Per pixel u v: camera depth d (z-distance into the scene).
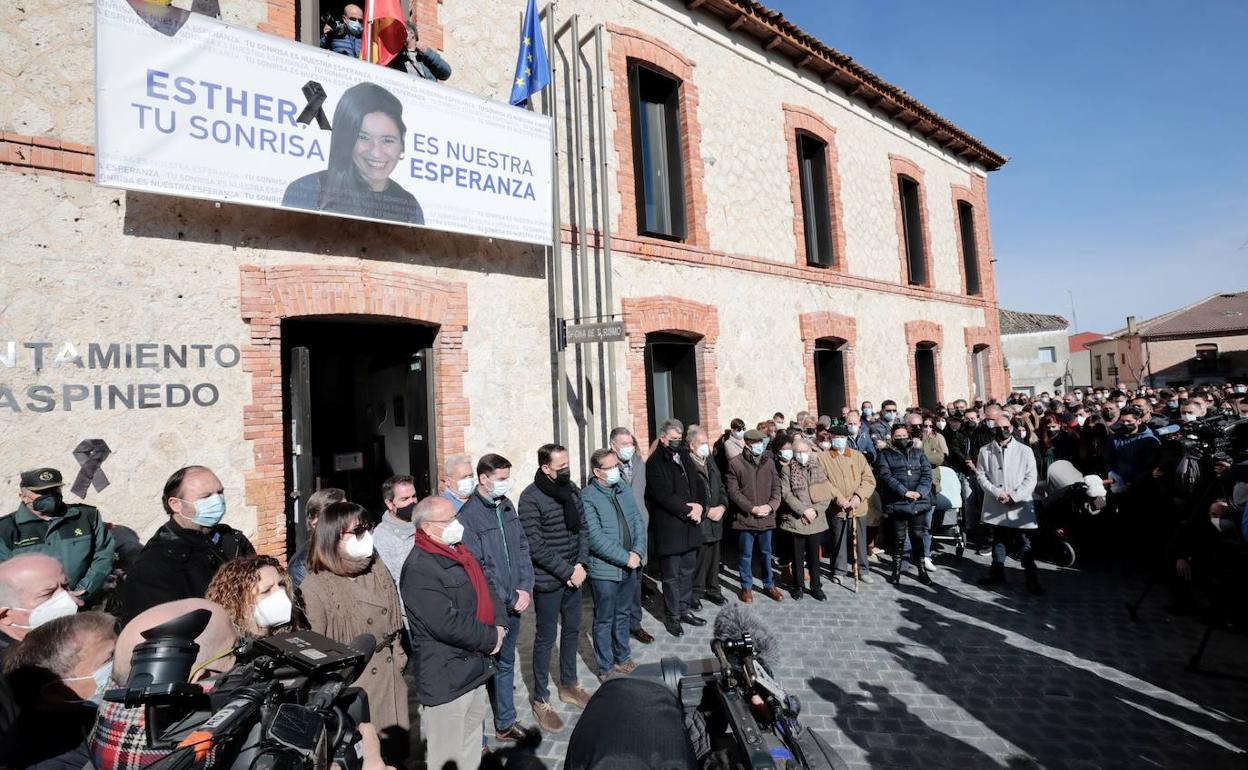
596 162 7.12
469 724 3.02
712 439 7.96
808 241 10.13
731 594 6.24
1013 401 12.52
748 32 9.11
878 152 11.61
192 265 4.45
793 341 9.37
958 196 13.76
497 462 3.85
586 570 4.39
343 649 1.86
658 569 6.71
